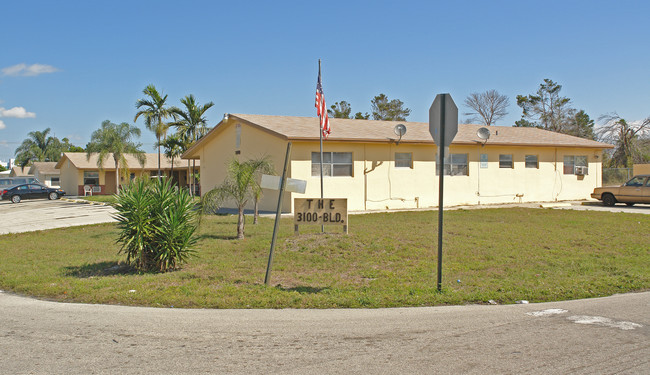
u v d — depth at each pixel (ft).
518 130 95.20
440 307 22.79
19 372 14.83
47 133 244.83
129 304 23.63
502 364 15.25
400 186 73.26
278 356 16.16
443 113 24.29
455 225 50.96
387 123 84.12
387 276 28.96
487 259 33.96
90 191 133.90
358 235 41.57
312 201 29.14
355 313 21.67
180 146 116.47
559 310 21.86
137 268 32.17
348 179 69.15
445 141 24.32
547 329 18.90
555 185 87.66
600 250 37.22
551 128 167.02
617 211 68.39
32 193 113.29
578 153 90.63
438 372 14.64
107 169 141.18
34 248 41.78
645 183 74.13
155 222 32.07
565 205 78.33
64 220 65.98
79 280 28.68
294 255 34.83
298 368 15.07
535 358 15.74
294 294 24.56
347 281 27.94
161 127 112.57
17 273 30.96
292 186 27.25
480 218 58.65
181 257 32.27
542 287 25.98
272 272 30.37
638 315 20.76
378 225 50.52
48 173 174.40
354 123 80.64
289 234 43.93
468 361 15.53
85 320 20.65
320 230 46.78
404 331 18.85
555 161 87.71
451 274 29.58
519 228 48.80
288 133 64.75
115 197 33.06
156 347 17.12
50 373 14.75
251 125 70.28
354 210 69.26
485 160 80.89
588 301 23.70
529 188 84.94
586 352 16.25
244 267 31.71
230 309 22.56
